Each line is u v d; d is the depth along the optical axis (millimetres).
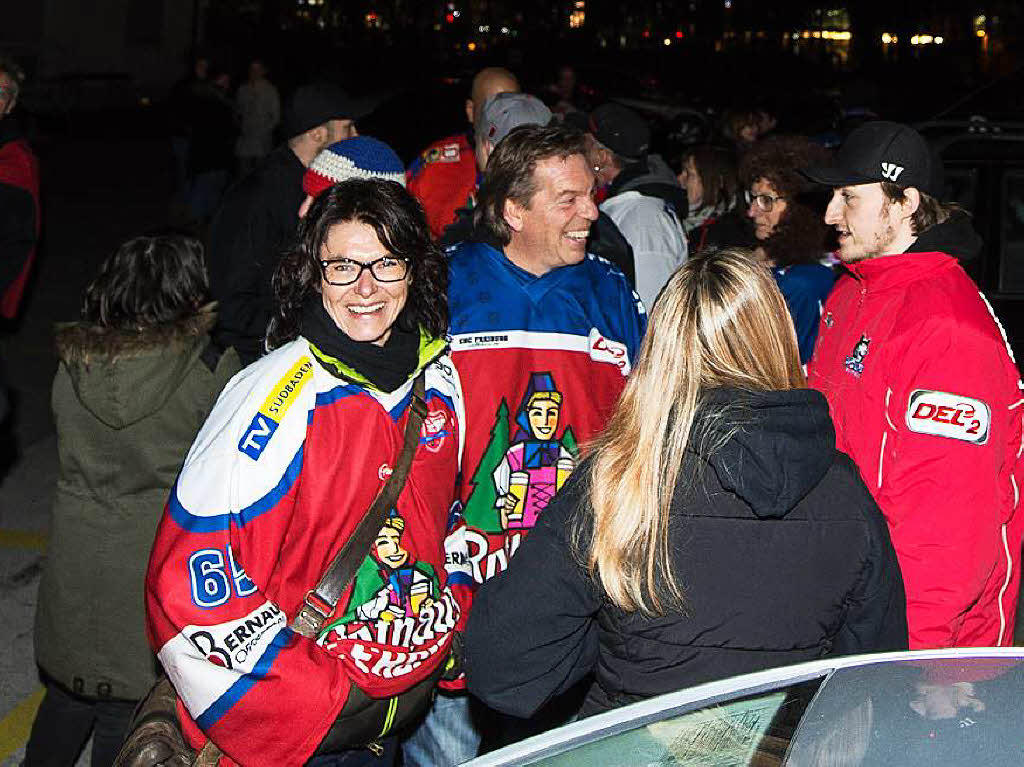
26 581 5738
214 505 2473
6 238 6797
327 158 4359
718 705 1878
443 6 42438
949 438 2891
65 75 28422
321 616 2537
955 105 8141
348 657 2566
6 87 6703
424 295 2738
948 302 3014
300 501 2547
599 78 21078
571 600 2309
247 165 16203
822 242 4602
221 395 2629
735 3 35500
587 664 2414
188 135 14727
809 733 1771
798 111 11812
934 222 3129
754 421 2188
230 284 4625
